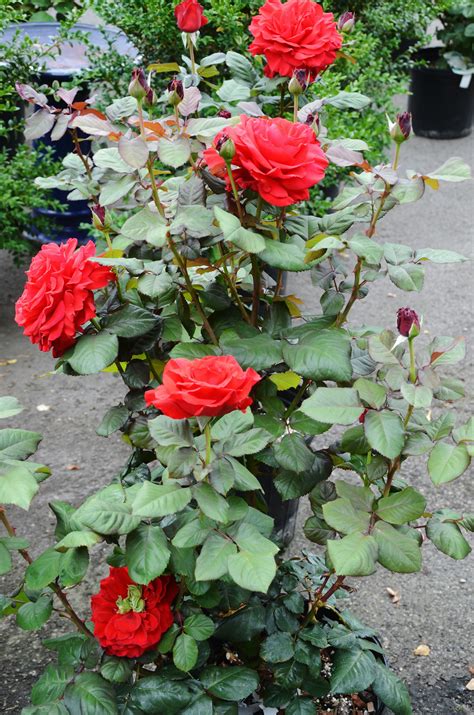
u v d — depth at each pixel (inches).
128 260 62.0
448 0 204.8
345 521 58.0
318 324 68.7
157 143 64.4
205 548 56.5
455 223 212.8
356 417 57.6
